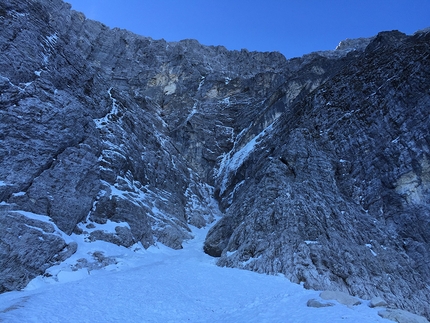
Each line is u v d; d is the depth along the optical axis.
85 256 20.22
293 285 17.61
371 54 39.03
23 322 10.62
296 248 20.81
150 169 38.00
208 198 48.59
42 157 22.30
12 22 25.88
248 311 13.99
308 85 46.34
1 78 22.27
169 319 13.01
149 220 30.36
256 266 21.09
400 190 25.36
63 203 21.89
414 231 23.14
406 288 19.02
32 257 17.30
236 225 28.39
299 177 27.69
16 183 20.03
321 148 30.61
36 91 24.41
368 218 24.83
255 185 31.50
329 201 25.34
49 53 28.72
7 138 21.02
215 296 16.16
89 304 13.23
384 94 30.95
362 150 29.30
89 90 33.66
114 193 27.61
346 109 33.34
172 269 20.78
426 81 28.44
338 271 18.98
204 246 30.61
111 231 24.23
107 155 29.98
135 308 13.54
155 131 47.19
